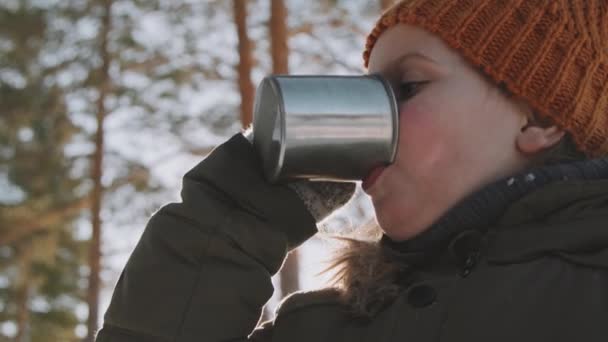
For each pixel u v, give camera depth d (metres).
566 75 1.66
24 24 11.12
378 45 1.73
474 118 1.62
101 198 11.02
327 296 1.74
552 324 1.40
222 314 1.60
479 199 1.58
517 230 1.54
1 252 12.24
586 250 1.47
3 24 11.14
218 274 1.62
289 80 1.58
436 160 1.60
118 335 1.63
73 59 11.08
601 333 1.35
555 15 1.68
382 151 1.57
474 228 1.58
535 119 1.66
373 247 1.73
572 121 1.65
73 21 11.04
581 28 1.69
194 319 1.60
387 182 1.61
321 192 1.68
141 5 10.68
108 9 10.98
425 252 1.62
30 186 11.36
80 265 12.96
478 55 1.62
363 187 1.64
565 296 1.42
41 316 13.69
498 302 1.45
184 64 10.16
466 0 1.66
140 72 10.72
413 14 1.67
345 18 9.09
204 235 1.63
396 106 1.59
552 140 1.66
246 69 8.12
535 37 1.66
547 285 1.44
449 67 1.64
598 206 1.52
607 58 1.72
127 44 10.59
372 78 1.62
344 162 1.56
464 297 1.49
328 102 1.56
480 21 1.65
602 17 1.73
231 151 1.68
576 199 1.53
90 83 10.91
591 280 1.42
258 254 1.64
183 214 1.65
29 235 11.95
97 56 10.96
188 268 1.62
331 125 1.55
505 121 1.63
